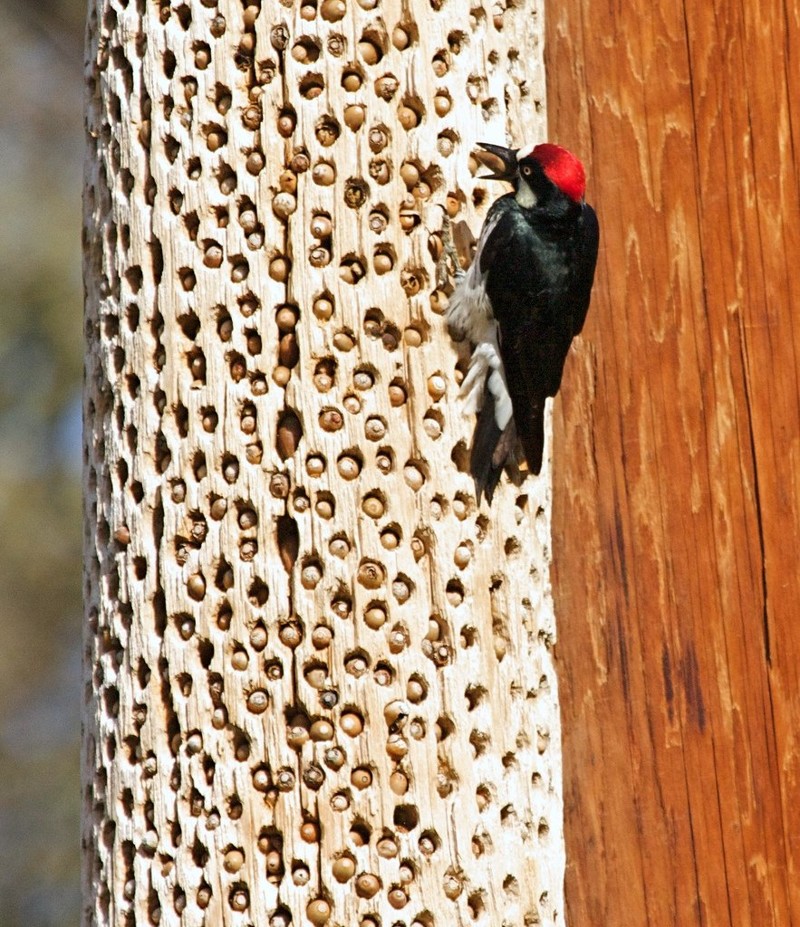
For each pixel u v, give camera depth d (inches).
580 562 472.1
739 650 469.1
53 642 932.0
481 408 425.7
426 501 413.4
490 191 446.9
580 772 463.8
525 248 438.6
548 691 434.0
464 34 431.2
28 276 939.3
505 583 423.5
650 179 486.3
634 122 488.4
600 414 478.3
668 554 472.7
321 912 392.8
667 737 466.3
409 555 409.7
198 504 410.0
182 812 403.2
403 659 404.2
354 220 414.9
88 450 441.7
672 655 469.1
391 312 417.1
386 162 419.2
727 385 478.3
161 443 417.4
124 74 431.5
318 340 410.3
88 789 429.4
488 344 426.3
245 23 419.2
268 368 410.0
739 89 487.8
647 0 491.2
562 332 451.5
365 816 397.1
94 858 423.2
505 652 420.8
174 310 416.2
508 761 414.6
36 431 927.0
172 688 407.2
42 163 996.6
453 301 423.5
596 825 462.0
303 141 414.3
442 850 400.2
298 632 402.3
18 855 898.7
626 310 482.0
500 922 404.8
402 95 421.1
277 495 406.6
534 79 462.3
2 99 999.0
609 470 475.5
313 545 404.2
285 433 408.5
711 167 486.0
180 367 415.5
